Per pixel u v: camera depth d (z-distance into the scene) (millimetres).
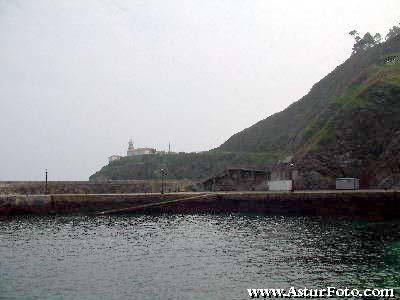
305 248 38594
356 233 47406
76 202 72875
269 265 31984
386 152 80188
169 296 24562
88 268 31656
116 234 48938
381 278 27984
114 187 85938
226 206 75000
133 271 30625
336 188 80000
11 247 40500
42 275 29578
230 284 26938
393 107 85938
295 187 86125
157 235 47969
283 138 147375
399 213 63344
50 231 51656
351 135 86688
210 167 136375
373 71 115000
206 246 40531
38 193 79062
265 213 72125
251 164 127688
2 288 26281
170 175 139000
